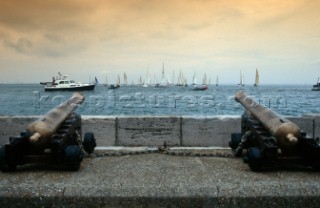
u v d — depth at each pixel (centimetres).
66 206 449
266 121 593
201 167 601
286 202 451
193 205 452
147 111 6203
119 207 450
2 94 17375
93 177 529
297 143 556
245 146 672
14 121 864
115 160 664
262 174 550
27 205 449
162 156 704
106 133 854
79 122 703
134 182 497
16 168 591
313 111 5766
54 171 571
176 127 855
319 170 562
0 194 450
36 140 527
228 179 517
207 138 854
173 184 482
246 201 450
